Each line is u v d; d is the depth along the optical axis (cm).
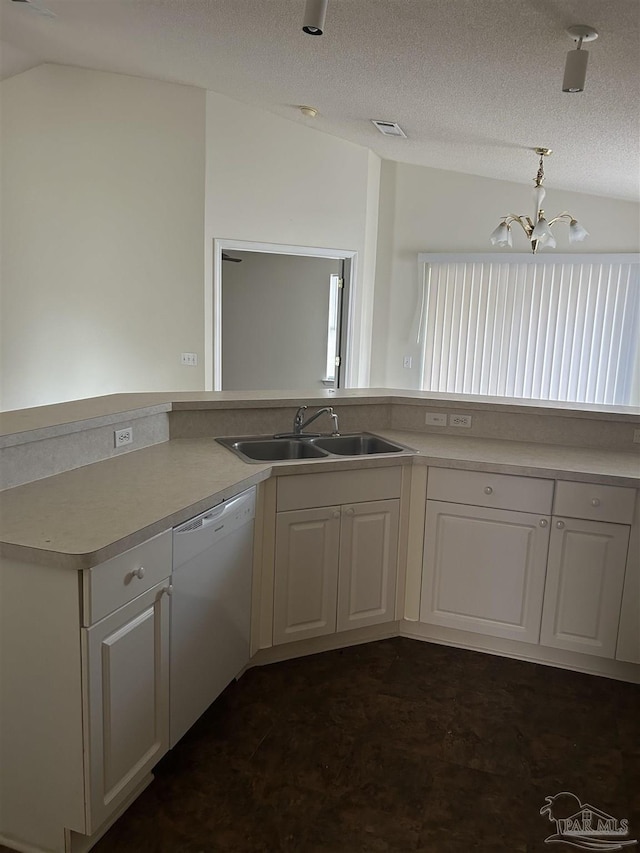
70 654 151
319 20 199
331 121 476
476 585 264
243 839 171
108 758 162
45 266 527
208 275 513
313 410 308
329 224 548
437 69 305
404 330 625
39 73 500
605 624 249
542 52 261
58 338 535
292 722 221
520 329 589
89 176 509
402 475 264
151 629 175
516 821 181
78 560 144
